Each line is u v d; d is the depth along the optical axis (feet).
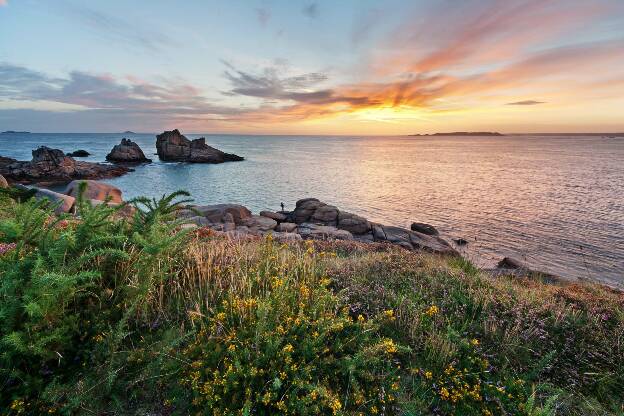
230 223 73.46
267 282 15.46
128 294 12.10
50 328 10.08
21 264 10.64
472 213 117.29
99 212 14.48
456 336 12.90
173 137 324.19
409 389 10.95
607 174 232.73
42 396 8.43
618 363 12.82
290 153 520.83
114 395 9.16
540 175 229.25
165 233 15.35
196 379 9.30
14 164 186.19
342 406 9.96
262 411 9.27
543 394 11.14
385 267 20.95
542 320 15.39
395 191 164.76
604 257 71.41
